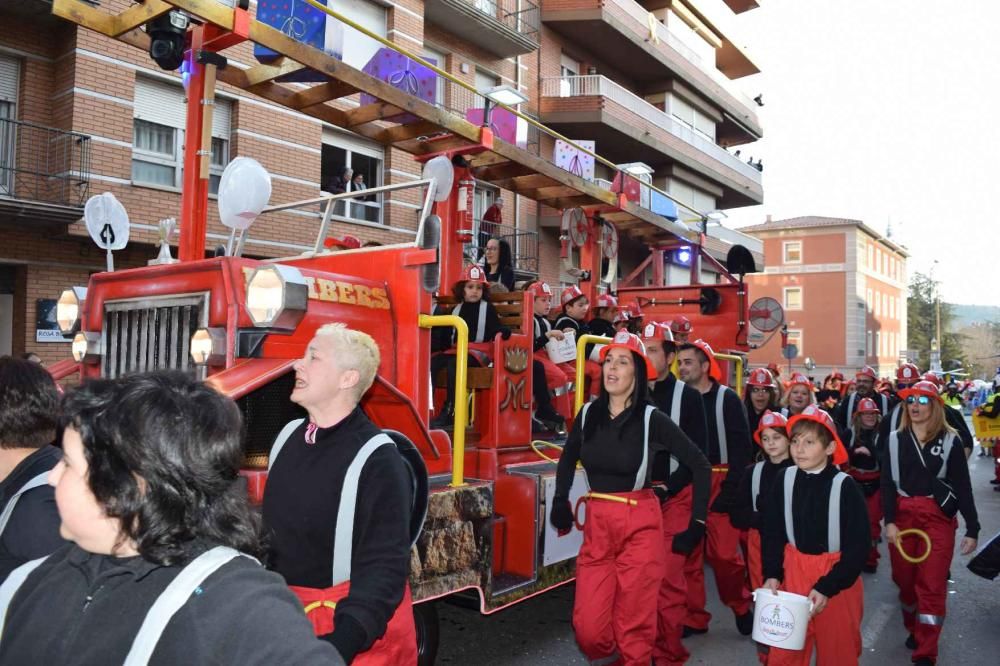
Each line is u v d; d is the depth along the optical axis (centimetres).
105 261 1270
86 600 130
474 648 530
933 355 6600
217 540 135
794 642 367
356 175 1625
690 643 556
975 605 681
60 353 1224
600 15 2247
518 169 641
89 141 1202
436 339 560
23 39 1196
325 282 388
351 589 221
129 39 435
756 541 532
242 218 426
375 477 233
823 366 5059
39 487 207
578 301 691
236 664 122
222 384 322
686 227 917
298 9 457
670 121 2588
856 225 5003
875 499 763
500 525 472
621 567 392
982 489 1430
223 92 1380
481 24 1875
